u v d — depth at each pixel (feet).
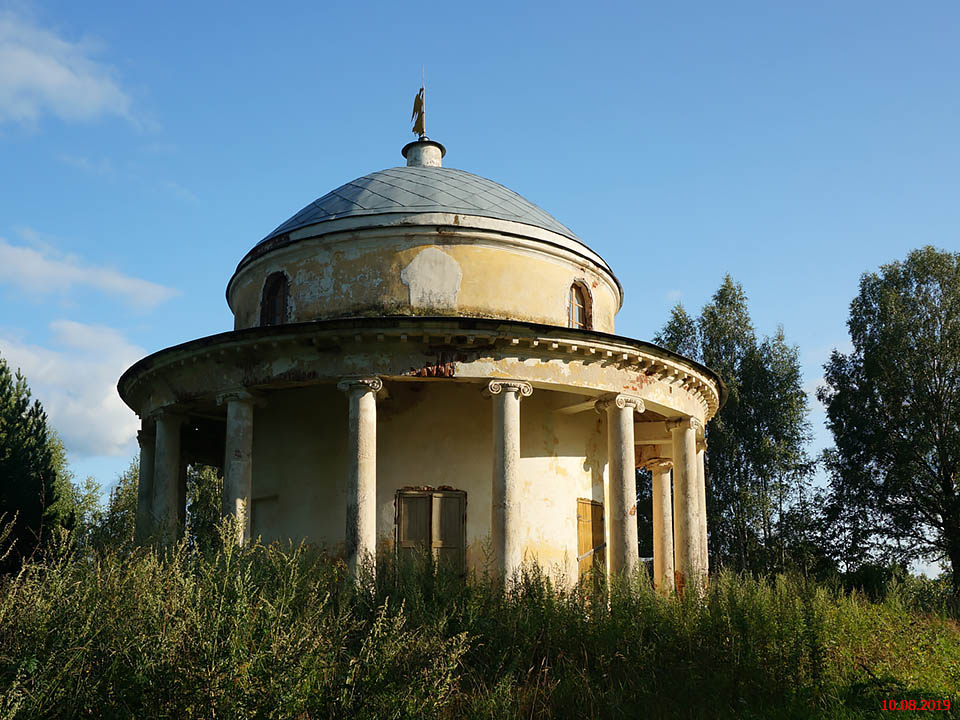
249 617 36.70
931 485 124.57
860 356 132.77
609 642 48.29
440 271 67.72
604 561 72.74
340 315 67.62
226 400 62.34
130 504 91.25
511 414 59.82
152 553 47.19
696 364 69.10
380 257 68.08
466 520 66.44
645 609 52.26
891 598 69.97
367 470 58.03
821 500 132.05
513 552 57.98
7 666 34.76
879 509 126.52
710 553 133.59
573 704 42.47
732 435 132.67
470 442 67.72
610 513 63.41
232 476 60.95
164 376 66.69
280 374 60.75
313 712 34.35
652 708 42.96
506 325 59.26
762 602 51.39
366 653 38.32
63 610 38.17
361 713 34.30
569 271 72.23
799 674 47.06
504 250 69.26
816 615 49.80
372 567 54.39
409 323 58.65
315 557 63.21
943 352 123.44
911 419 124.67
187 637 34.91
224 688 32.86
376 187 73.41
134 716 32.99
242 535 58.39
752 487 132.87
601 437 74.54
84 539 57.52
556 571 65.87
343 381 59.36
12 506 87.61
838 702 44.39
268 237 73.26
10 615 36.81
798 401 134.82
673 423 72.33
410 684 35.96
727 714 42.91
